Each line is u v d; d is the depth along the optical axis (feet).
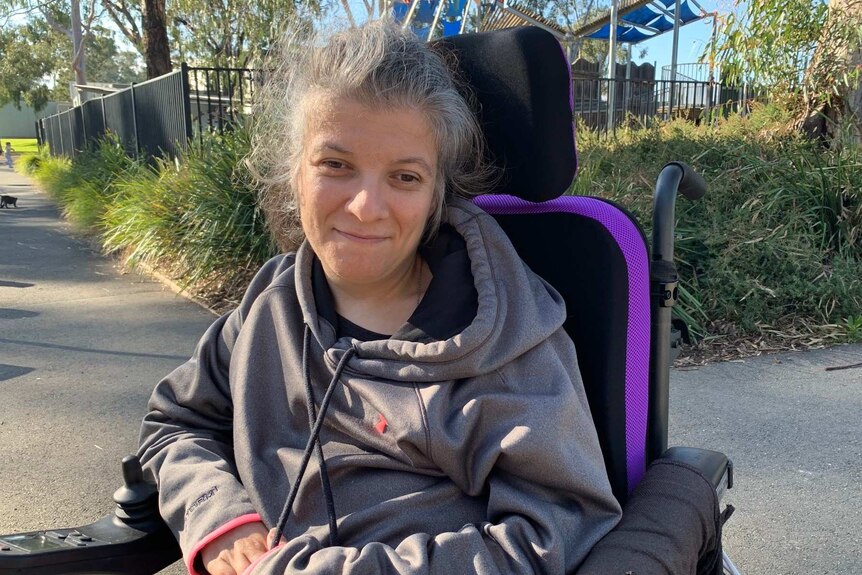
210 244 18.28
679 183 4.72
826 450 9.45
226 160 18.74
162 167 25.67
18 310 17.61
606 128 29.43
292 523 3.84
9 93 140.15
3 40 131.03
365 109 3.62
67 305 18.15
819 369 12.44
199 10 51.96
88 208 31.96
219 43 55.67
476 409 3.52
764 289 13.99
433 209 4.08
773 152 18.21
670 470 3.95
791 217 15.48
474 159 4.27
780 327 14.24
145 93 33.09
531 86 4.12
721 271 14.37
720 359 13.05
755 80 20.06
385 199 3.69
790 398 11.19
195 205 19.36
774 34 19.10
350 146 3.64
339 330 4.10
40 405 11.51
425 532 3.61
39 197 52.31
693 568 3.36
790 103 20.10
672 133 21.76
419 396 3.63
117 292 19.54
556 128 4.19
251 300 4.64
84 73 85.87
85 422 10.86
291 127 4.04
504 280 3.83
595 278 4.30
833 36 18.62
